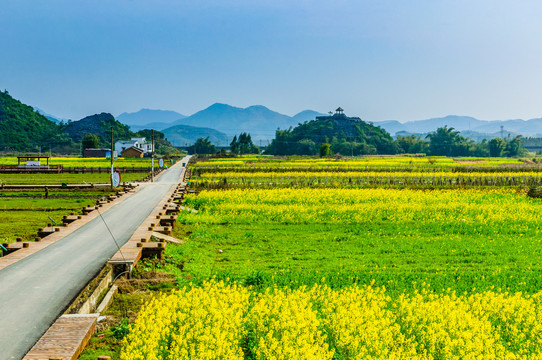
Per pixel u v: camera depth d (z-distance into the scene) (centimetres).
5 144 19738
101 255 2194
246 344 1380
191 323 1315
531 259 2538
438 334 1251
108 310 1720
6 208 4247
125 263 2061
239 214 3966
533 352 1298
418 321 1390
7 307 1486
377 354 1206
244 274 2209
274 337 1291
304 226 3538
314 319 1343
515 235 3184
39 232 2783
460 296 1759
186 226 3519
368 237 3114
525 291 1948
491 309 1504
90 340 1412
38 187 5750
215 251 2747
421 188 6325
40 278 1806
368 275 2158
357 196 4962
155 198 4653
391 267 2380
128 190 5412
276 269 2322
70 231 2831
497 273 2208
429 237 3111
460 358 1214
